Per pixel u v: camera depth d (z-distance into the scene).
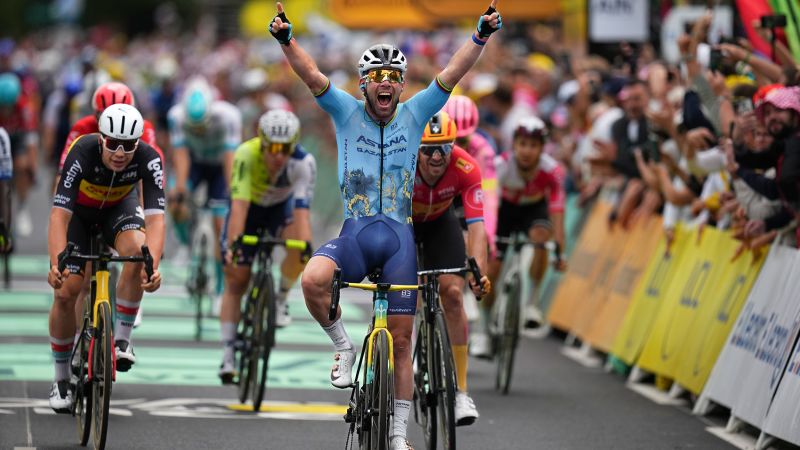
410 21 63.06
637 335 30.03
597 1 42.38
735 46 27.12
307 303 18.50
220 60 95.38
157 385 26.81
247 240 24.34
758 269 24.66
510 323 27.38
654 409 25.95
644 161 31.64
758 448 21.77
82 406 20.81
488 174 25.66
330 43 104.25
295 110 77.75
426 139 20.59
